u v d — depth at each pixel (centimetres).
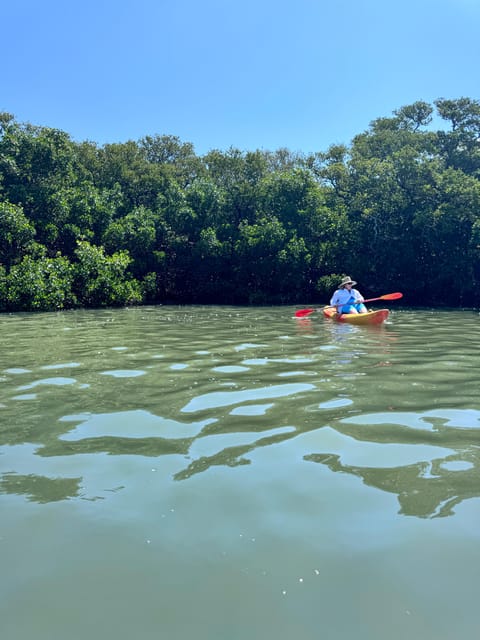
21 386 490
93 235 2331
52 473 288
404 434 347
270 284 2392
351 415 389
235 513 242
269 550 212
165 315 1461
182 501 254
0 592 189
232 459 305
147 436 346
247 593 186
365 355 664
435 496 257
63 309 1833
